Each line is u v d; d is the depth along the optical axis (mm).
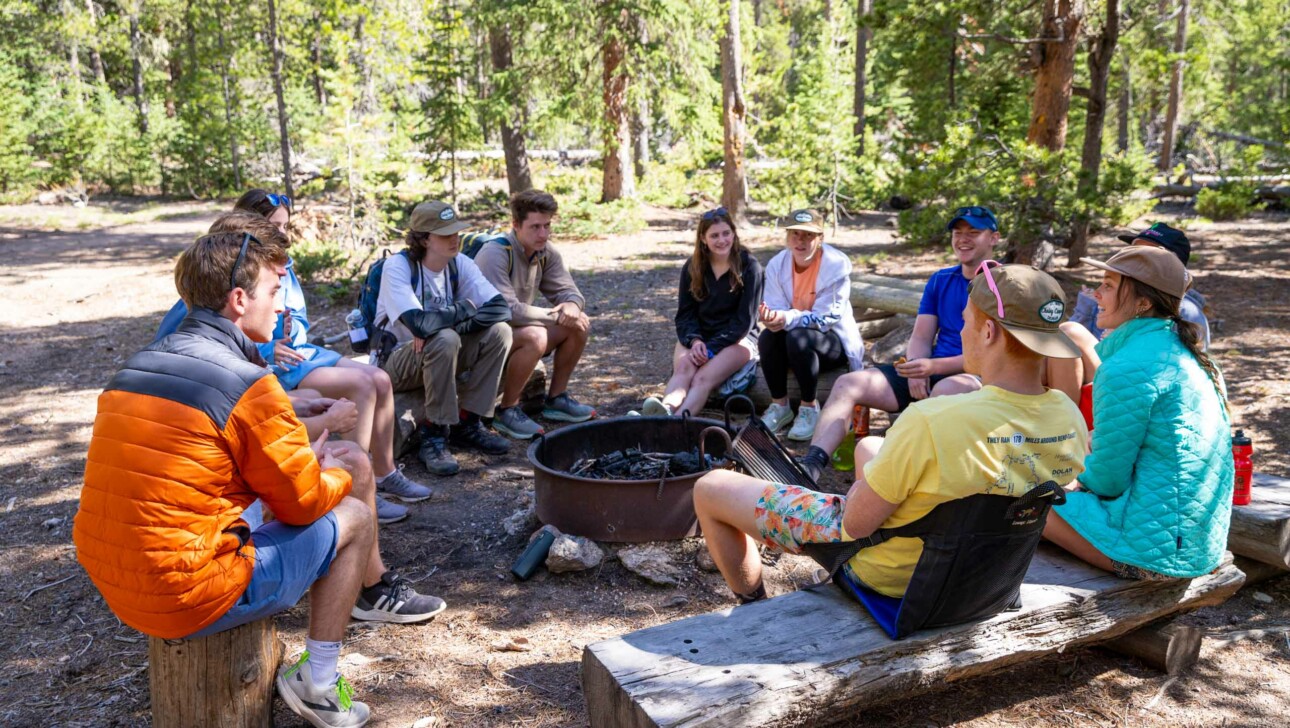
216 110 26156
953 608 2561
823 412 4668
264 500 2523
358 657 3303
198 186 25844
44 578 3982
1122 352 3004
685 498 4016
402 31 17078
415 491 4707
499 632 3496
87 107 25922
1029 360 2389
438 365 4945
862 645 2551
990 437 2344
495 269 5484
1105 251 12930
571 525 4062
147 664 3295
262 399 2426
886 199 18750
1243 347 7562
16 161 24125
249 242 2547
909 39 11383
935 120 13195
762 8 41281
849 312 5559
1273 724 2951
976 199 10195
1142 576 2955
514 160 18891
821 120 17172
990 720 2980
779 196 17703
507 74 17719
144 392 2330
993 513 2410
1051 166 9992
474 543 4266
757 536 2926
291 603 2627
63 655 3365
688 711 2262
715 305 5590
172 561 2299
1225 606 3744
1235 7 30844
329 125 14844
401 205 18047
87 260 14508
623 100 19266
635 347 8188
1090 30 10766
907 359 4809
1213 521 2951
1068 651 3328
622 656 2504
